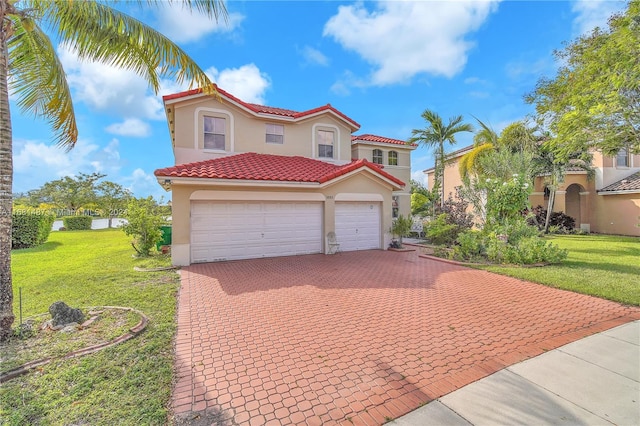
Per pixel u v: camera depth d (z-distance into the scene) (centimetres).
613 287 809
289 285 875
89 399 351
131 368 421
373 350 479
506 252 1159
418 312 653
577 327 563
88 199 3728
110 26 595
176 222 1147
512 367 420
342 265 1162
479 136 2250
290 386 382
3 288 495
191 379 398
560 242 1784
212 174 1135
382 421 315
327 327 574
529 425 303
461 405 338
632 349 467
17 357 440
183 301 727
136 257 1332
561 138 1432
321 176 1377
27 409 333
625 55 1072
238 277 969
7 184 505
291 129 1642
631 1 1141
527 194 1298
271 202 1331
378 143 2303
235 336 534
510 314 636
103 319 589
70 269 1085
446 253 1375
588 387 368
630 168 2345
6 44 519
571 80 1432
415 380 392
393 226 1620
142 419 318
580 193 2442
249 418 323
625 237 2030
